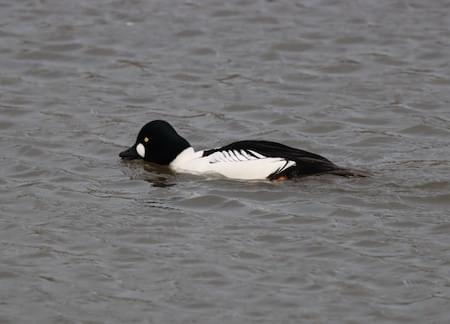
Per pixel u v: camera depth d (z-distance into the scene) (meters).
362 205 14.68
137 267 13.00
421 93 19.44
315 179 15.50
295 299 12.17
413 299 12.12
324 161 15.80
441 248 13.34
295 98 19.36
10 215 14.55
